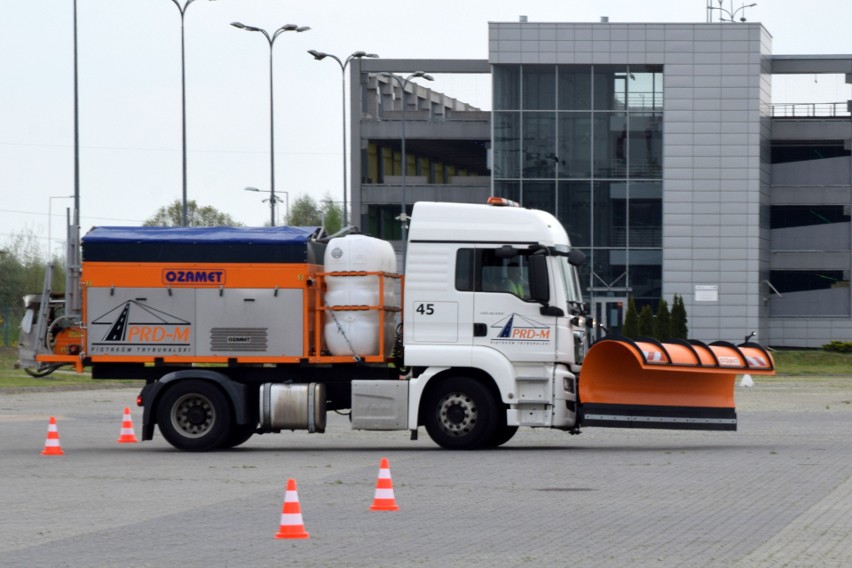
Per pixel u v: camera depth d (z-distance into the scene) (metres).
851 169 187.75
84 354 49.88
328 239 50.81
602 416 49.12
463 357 48.56
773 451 49.59
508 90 166.88
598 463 44.62
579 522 30.75
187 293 49.44
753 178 167.12
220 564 25.27
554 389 48.38
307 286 49.19
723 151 167.38
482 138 185.62
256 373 50.06
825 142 186.50
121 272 49.62
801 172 189.12
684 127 167.00
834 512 32.38
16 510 33.44
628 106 167.00
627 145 167.12
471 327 48.66
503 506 33.62
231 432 49.94
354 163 188.00
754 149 167.12
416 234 48.97
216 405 49.53
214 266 49.38
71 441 57.28
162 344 49.50
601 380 49.66
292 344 49.25
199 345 49.44
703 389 49.91
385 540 28.14
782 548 26.92
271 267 49.19
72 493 37.03
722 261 167.38
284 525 28.42
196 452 49.78
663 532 29.17
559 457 46.88
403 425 48.59
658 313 155.00
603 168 167.00
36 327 51.31
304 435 60.59
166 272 49.47
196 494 36.66
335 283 49.66
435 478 40.09
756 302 167.38
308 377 50.09
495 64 166.50
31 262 184.25
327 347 49.66
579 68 166.62
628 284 167.38
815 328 191.88
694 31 166.88
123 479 40.66
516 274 48.69
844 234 191.00
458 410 49.06
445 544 27.58
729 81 167.12
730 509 32.94
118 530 29.86
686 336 155.00
